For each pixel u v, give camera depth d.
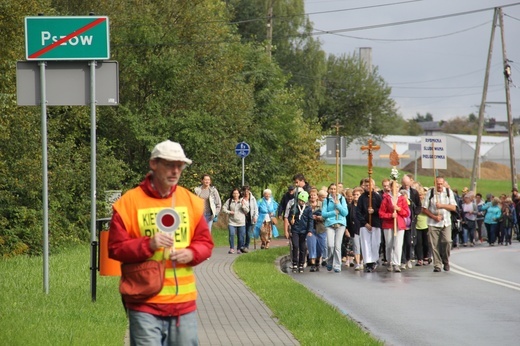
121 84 39.28
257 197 53.06
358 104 100.00
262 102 50.81
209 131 39.69
